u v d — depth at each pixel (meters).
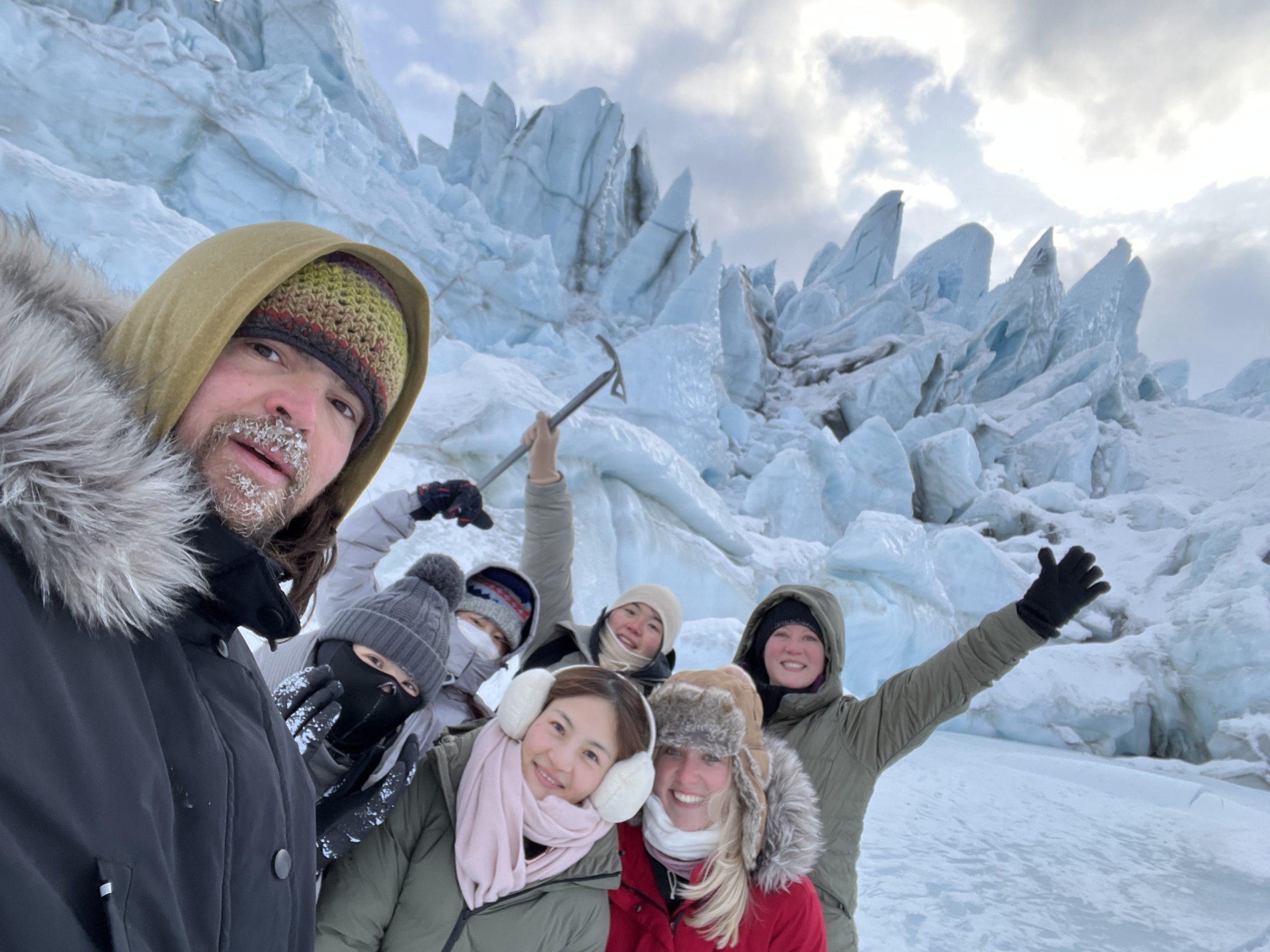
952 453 17.94
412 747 1.10
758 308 25.33
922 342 21.12
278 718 0.59
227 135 11.65
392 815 1.16
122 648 0.41
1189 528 14.04
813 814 1.37
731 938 1.25
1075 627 12.99
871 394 20.56
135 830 0.37
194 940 0.41
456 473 6.78
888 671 10.50
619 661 2.03
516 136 21.08
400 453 6.58
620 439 8.23
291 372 0.59
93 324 0.53
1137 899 3.79
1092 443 20.09
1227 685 10.07
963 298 35.44
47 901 0.31
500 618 1.79
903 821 4.76
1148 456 21.89
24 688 0.33
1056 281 26.30
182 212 11.60
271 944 0.50
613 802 1.14
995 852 4.34
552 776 1.15
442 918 1.09
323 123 14.26
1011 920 3.28
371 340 0.64
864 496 15.82
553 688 1.21
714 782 1.27
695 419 13.90
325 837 1.01
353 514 1.94
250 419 0.55
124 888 0.35
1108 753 10.12
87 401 0.38
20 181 6.43
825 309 29.33
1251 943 3.34
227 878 0.45
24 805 0.32
